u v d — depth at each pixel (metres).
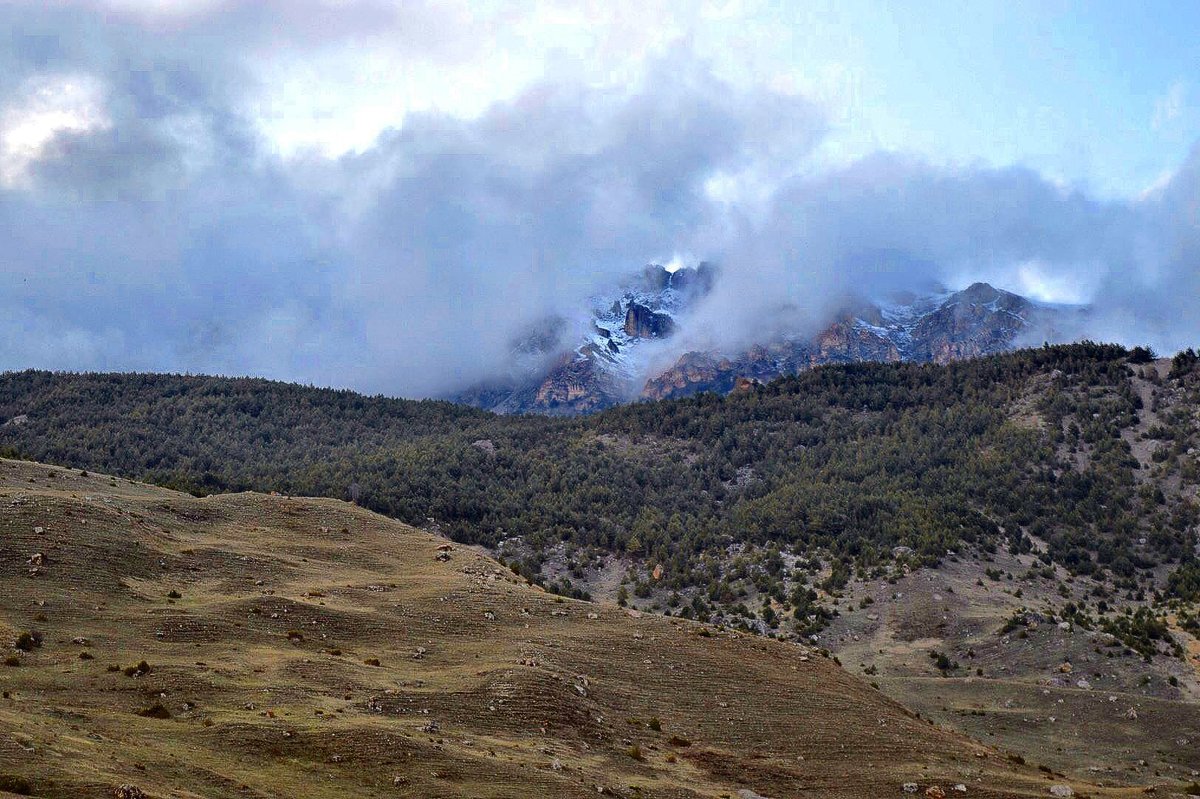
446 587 101.56
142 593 82.00
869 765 74.31
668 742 72.25
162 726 54.25
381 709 63.91
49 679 59.53
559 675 76.38
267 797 46.59
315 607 84.88
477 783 53.84
